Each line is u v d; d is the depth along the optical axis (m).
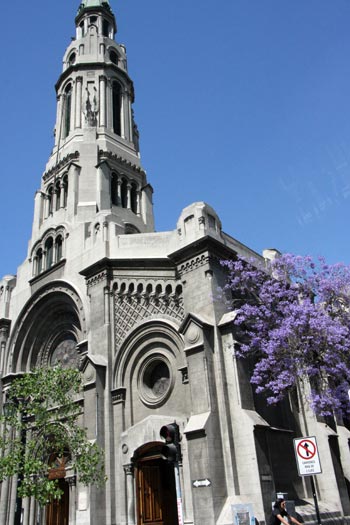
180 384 29.16
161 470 29.92
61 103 54.78
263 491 24.27
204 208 31.83
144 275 33.16
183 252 31.31
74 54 56.88
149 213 49.69
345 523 28.38
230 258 31.95
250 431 25.50
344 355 29.20
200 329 27.89
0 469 25.52
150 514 28.34
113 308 33.69
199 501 24.38
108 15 60.91
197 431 25.30
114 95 55.22
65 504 35.25
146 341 31.72
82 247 39.19
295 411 32.50
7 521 36.12
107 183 45.94
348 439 33.75
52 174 49.38
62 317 41.28
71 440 27.39
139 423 29.44
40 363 41.66
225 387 27.03
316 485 30.25
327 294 30.94
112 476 29.12
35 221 48.09
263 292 31.30
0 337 43.41
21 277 45.41
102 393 31.19
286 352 28.94
